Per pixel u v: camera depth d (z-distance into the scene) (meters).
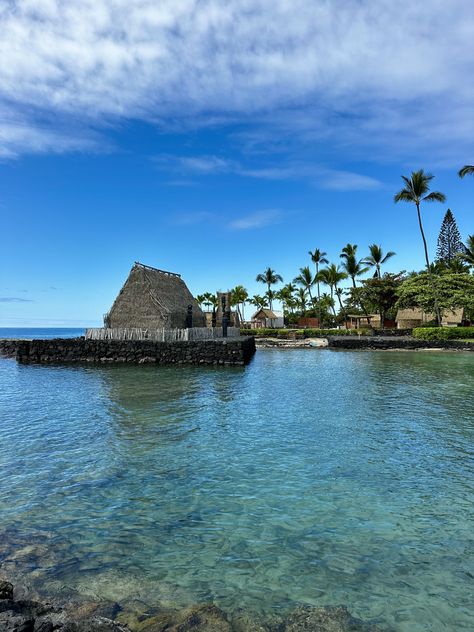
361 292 68.94
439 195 49.09
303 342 56.31
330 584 5.15
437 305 50.53
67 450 10.44
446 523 6.69
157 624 4.27
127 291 38.62
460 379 23.05
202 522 6.74
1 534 6.35
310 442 11.09
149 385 21.42
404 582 5.18
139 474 8.82
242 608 4.69
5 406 16.19
